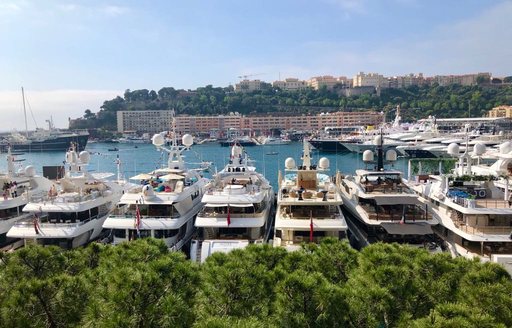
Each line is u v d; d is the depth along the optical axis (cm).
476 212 3134
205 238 3709
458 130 19700
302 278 1564
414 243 3434
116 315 1287
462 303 1492
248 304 1616
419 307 1647
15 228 3650
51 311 1498
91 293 1542
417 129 17988
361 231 3897
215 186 4419
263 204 4169
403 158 13712
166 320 1352
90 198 4078
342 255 2023
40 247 1911
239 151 5191
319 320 1467
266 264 1953
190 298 1565
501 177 3853
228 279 1648
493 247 3158
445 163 9662
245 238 3666
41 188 4825
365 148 14750
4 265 1795
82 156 4478
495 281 1622
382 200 3509
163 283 1529
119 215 3800
